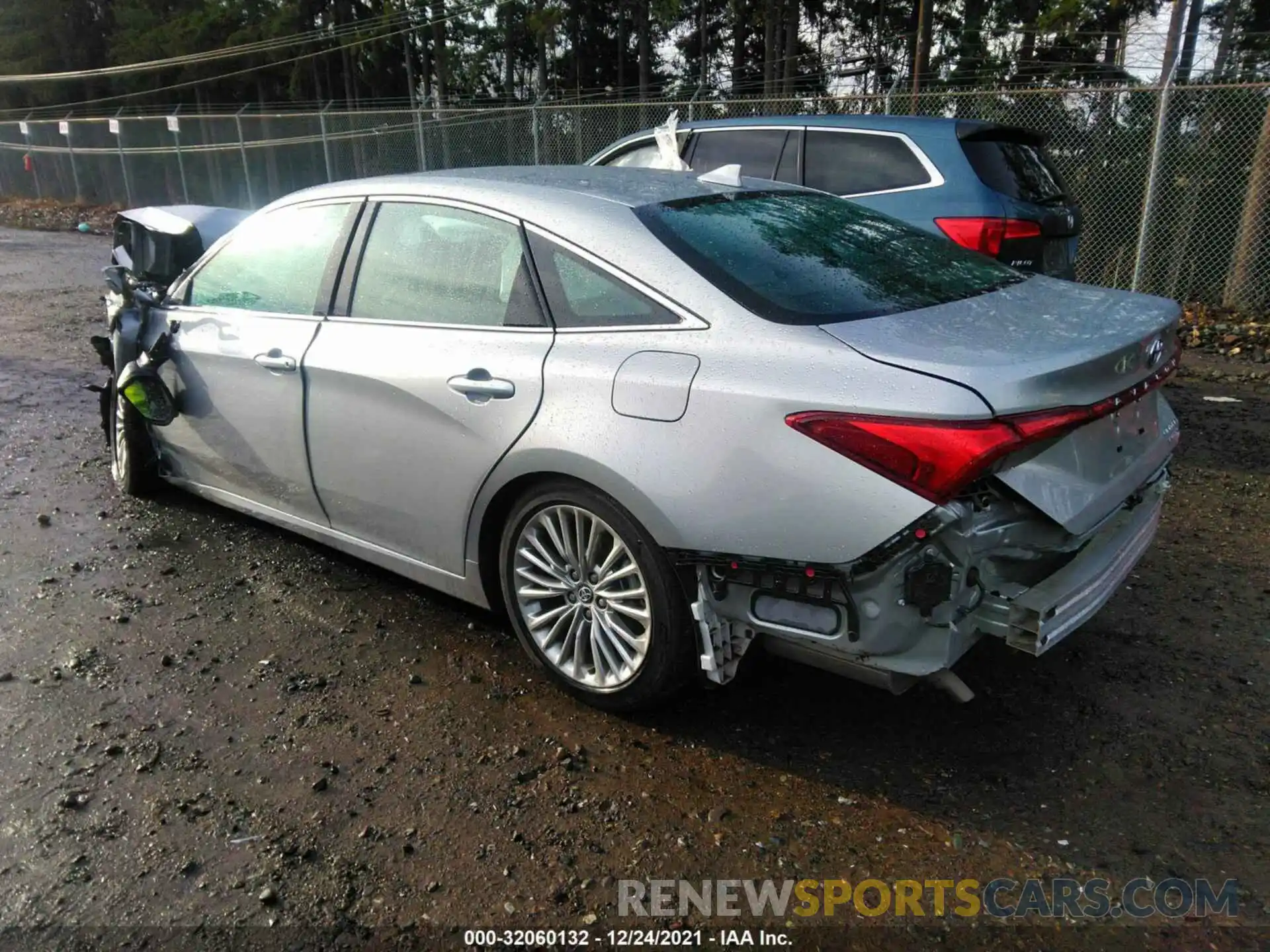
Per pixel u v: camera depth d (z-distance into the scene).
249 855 2.52
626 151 8.01
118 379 4.64
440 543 3.41
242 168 23.30
